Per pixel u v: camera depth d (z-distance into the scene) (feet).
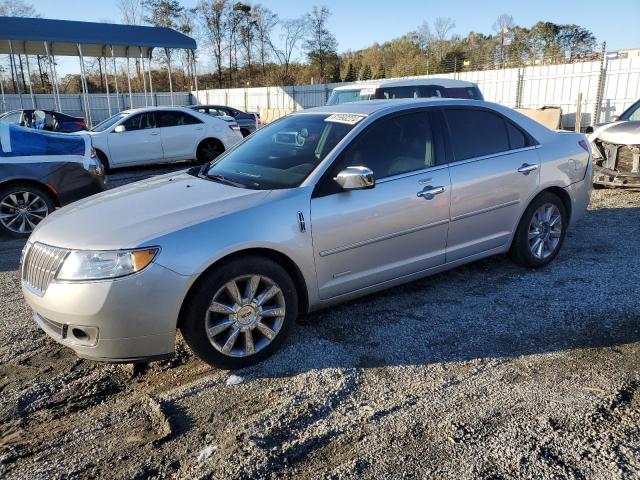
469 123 14.75
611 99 56.65
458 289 15.17
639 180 26.12
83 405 10.23
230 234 10.60
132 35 68.03
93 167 24.59
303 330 12.84
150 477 8.12
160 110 43.42
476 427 9.02
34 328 13.53
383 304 14.25
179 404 10.01
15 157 22.65
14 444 9.05
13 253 20.62
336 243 12.04
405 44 194.08
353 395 10.12
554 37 146.00
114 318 9.86
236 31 200.34
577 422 9.08
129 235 10.22
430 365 11.14
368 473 8.03
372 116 13.23
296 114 15.51
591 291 14.66
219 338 10.95
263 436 8.93
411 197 13.04
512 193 15.17
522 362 11.15
